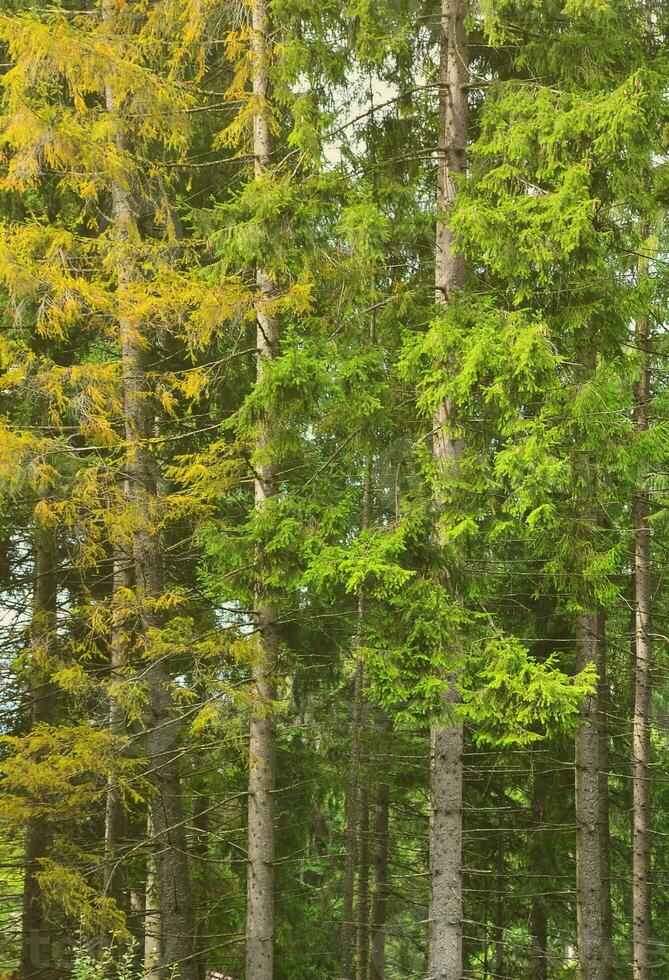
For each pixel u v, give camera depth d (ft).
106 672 44.60
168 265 36.27
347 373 33.32
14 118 33.50
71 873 32.99
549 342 31.83
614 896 59.47
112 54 34.68
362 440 37.45
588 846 40.93
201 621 43.32
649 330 48.39
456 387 32.58
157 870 39.37
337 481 37.35
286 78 36.47
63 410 35.01
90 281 35.99
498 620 48.42
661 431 33.94
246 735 36.14
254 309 35.42
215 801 52.44
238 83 38.60
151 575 36.70
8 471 32.55
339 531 34.12
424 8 40.78
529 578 49.37
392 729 54.75
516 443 32.48
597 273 34.12
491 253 33.22
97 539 37.50
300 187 35.32
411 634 32.40
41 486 33.73
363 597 44.29
